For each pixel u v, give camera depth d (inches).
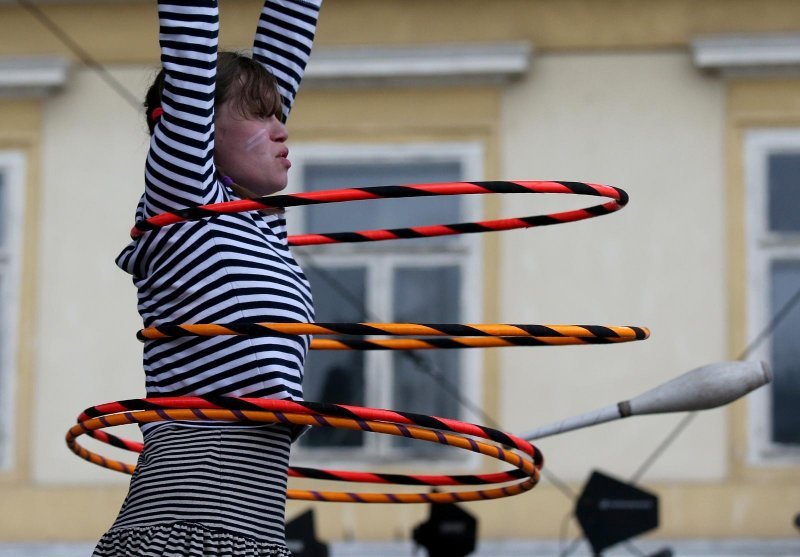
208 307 283.1
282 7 339.3
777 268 802.8
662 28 826.2
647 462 784.3
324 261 821.9
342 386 813.9
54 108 842.2
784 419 785.6
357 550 780.0
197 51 278.2
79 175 836.0
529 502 782.5
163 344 285.4
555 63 829.2
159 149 282.2
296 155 831.7
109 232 832.3
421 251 816.9
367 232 349.4
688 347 797.9
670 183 812.6
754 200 808.3
